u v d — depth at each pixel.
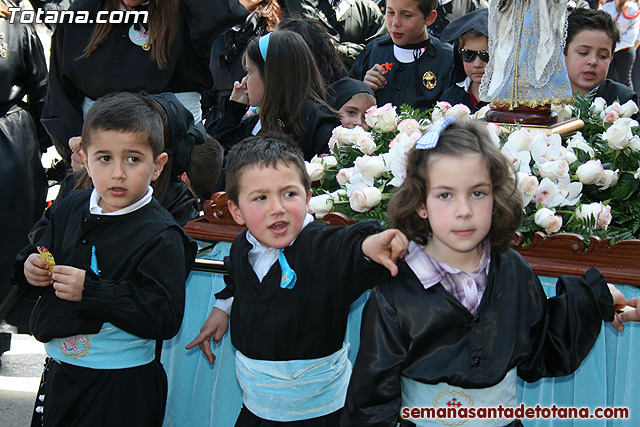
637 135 2.43
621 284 1.95
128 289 1.88
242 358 1.88
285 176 1.72
